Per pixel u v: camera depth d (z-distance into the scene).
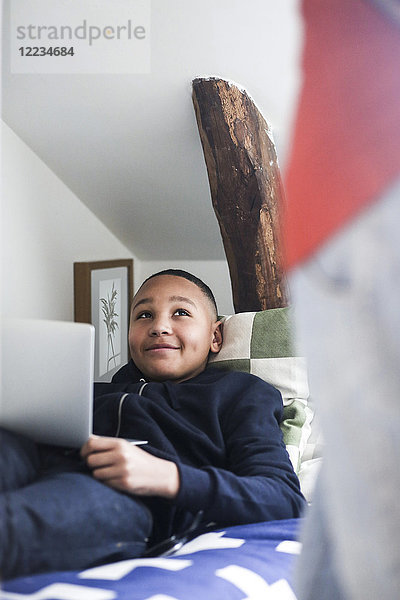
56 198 2.27
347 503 0.46
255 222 2.05
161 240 2.70
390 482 0.44
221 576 0.98
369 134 0.45
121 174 2.29
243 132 1.95
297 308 0.49
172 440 1.44
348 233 0.44
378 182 0.43
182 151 2.16
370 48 0.46
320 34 0.49
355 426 0.45
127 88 1.95
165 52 1.84
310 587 0.58
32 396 1.05
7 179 1.97
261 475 1.29
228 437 1.47
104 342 2.47
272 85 1.92
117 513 1.01
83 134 2.10
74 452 1.16
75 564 0.95
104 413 1.46
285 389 1.76
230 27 1.76
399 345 0.43
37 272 2.12
